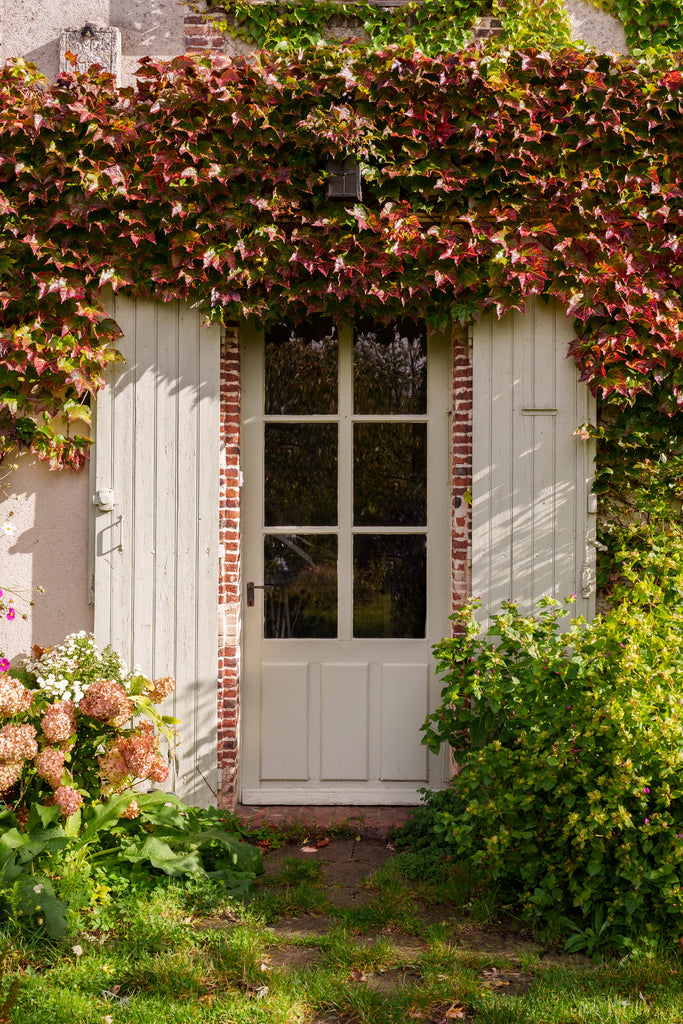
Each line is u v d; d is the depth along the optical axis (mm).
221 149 4227
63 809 3229
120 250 4297
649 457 4398
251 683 4590
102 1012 2576
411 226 4223
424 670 4566
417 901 3455
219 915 3307
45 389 4352
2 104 4227
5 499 4422
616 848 3117
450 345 4582
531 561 4301
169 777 4254
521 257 4184
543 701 3449
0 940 2879
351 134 4156
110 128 4207
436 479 4602
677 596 3807
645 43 4461
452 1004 2705
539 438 4309
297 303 4359
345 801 4523
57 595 4418
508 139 4211
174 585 4309
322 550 4621
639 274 4254
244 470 4617
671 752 3027
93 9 4543
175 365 4328
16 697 3410
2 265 4285
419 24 4426
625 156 4219
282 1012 2602
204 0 4504
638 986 2766
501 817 3449
